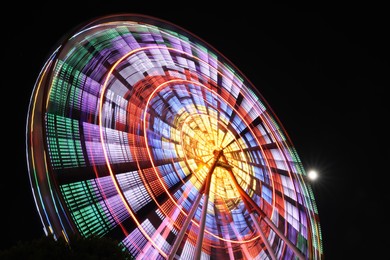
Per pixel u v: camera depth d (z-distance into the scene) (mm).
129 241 14133
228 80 19031
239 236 20172
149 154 18375
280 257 18266
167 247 15773
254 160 21328
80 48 13969
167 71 20875
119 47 16875
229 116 21750
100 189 14281
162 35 16828
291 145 18219
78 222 11961
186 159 21531
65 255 4980
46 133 10750
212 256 18234
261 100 18500
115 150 16234
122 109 17703
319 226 16484
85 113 15062
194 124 23406
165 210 17047
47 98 11086
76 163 13680
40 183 9984
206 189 16531
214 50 17203
